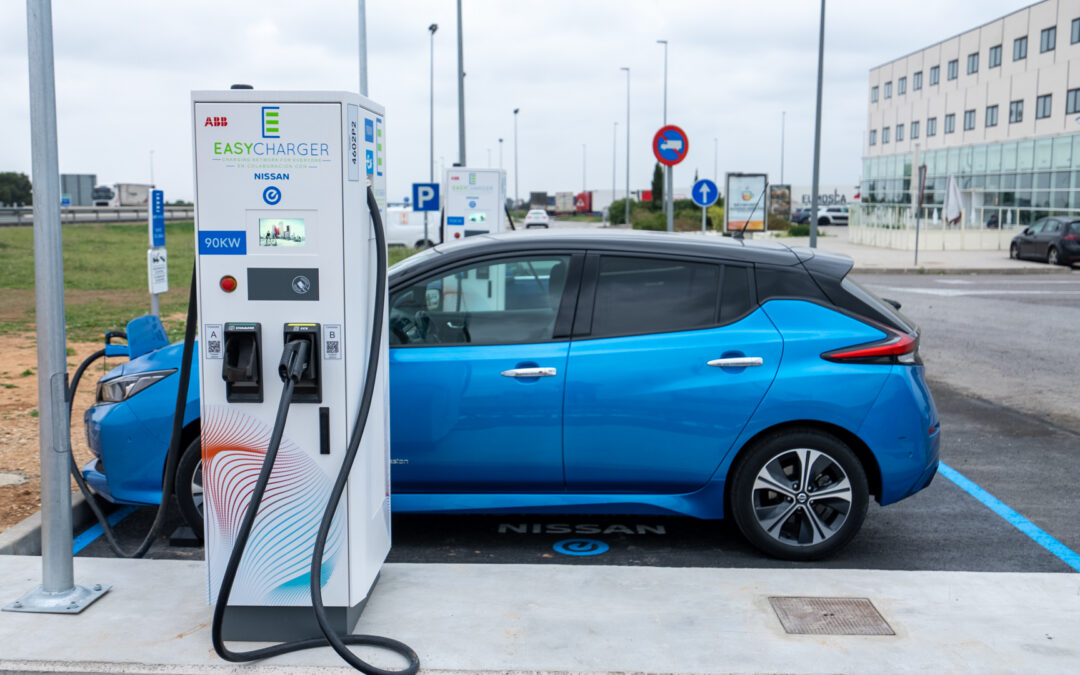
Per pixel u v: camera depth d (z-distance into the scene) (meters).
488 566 4.41
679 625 3.81
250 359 3.40
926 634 3.74
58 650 3.55
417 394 4.80
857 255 34.25
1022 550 5.24
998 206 43.56
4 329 14.15
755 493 4.88
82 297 19.72
